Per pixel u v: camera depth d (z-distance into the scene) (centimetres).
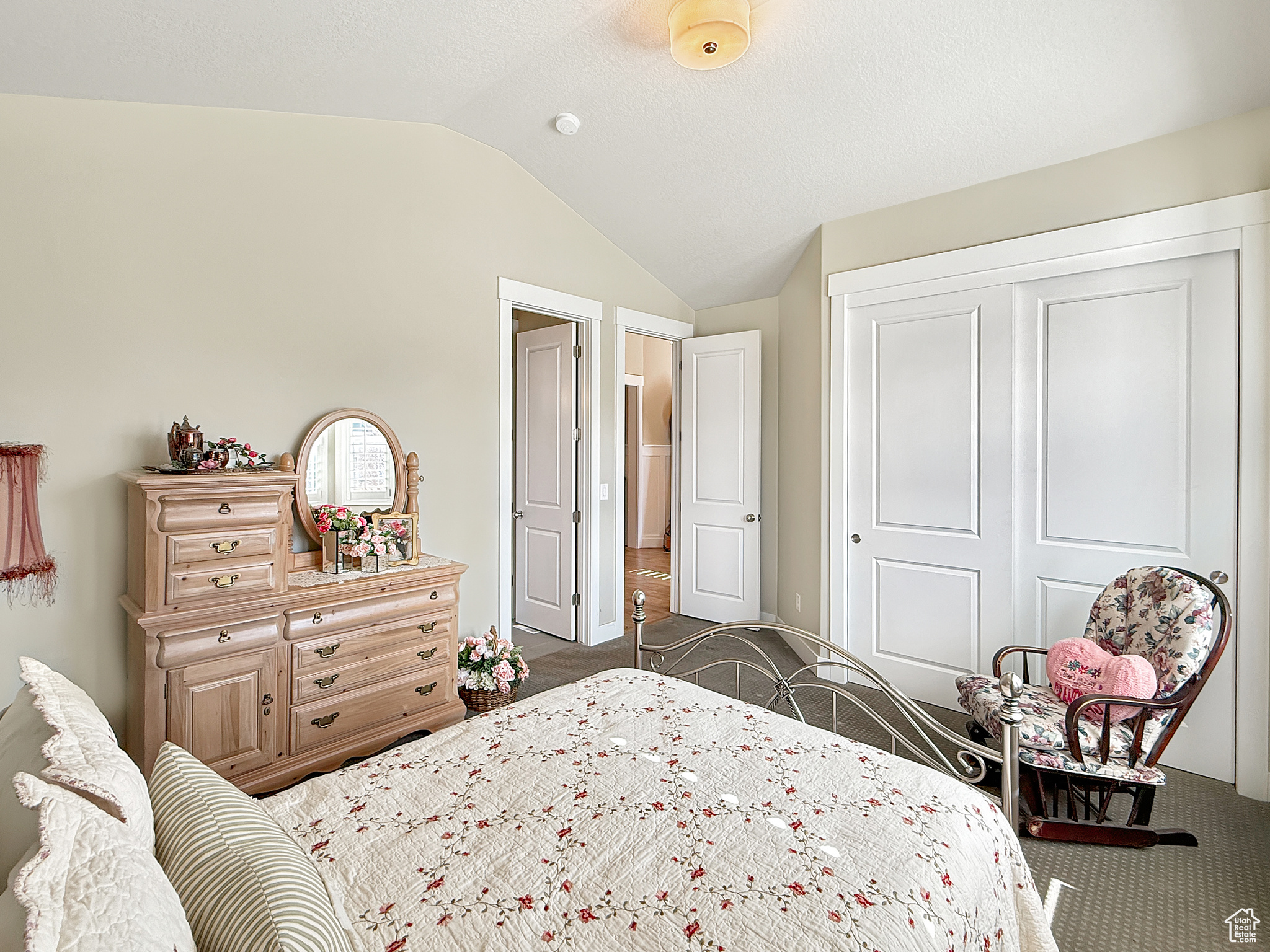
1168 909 178
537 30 247
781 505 447
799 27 244
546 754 151
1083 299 282
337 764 250
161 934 61
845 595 360
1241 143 243
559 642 433
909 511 336
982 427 309
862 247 350
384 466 305
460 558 343
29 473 145
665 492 850
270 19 209
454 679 294
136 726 222
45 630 222
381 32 230
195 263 252
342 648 254
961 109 271
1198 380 256
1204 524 255
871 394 348
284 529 237
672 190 365
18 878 57
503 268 361
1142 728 200
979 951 109
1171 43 227
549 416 445
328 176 290
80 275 227
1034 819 209
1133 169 265
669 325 483
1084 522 284
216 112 258
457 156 337
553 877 106
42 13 183
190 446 225
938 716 311
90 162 229
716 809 127
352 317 298
